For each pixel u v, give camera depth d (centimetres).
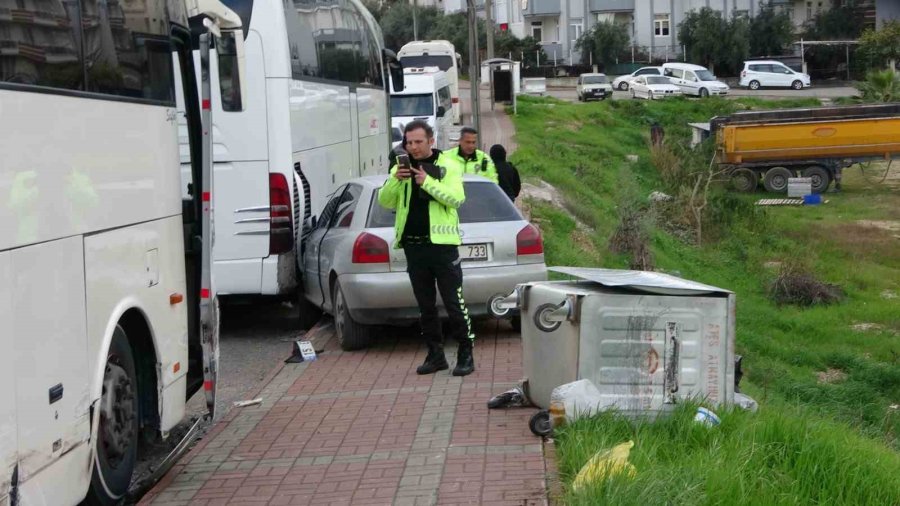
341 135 1489
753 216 3066
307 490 619
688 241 2783
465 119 5188
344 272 1006
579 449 602
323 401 838
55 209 484
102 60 554
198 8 791
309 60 1302
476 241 995
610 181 3381
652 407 653
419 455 670
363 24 1705
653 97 6191
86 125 527
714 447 600
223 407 857
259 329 1257
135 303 584
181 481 647
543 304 687
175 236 662
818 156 3778
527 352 737
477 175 1069
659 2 7806
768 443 613
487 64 5494
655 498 513
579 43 7881
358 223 1024
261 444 723
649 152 4241
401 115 3597
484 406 779
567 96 6762
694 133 4231
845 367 1708
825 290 2267
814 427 672
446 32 8106
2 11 442
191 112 753
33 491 453
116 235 560
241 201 1176
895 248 2838
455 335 887
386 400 825
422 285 878
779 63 6962
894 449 987
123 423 584
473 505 569
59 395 480
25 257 450
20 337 443
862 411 1370
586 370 656
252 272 1175
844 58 7650
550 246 1819
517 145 3784
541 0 7894
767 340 1803
